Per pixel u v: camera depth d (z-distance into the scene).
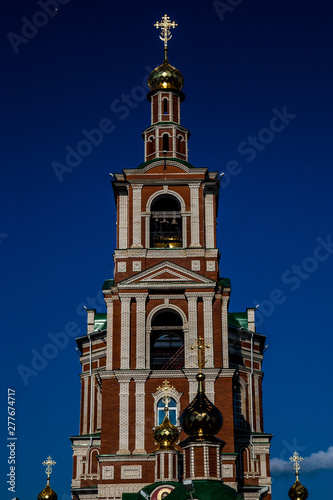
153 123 76.81
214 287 67.56
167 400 62.12
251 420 78.56
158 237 72.62
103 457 63.22
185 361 65.81
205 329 66.62
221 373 65.31
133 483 62.50
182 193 71.06
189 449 55.62
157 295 67.94
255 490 69.31
